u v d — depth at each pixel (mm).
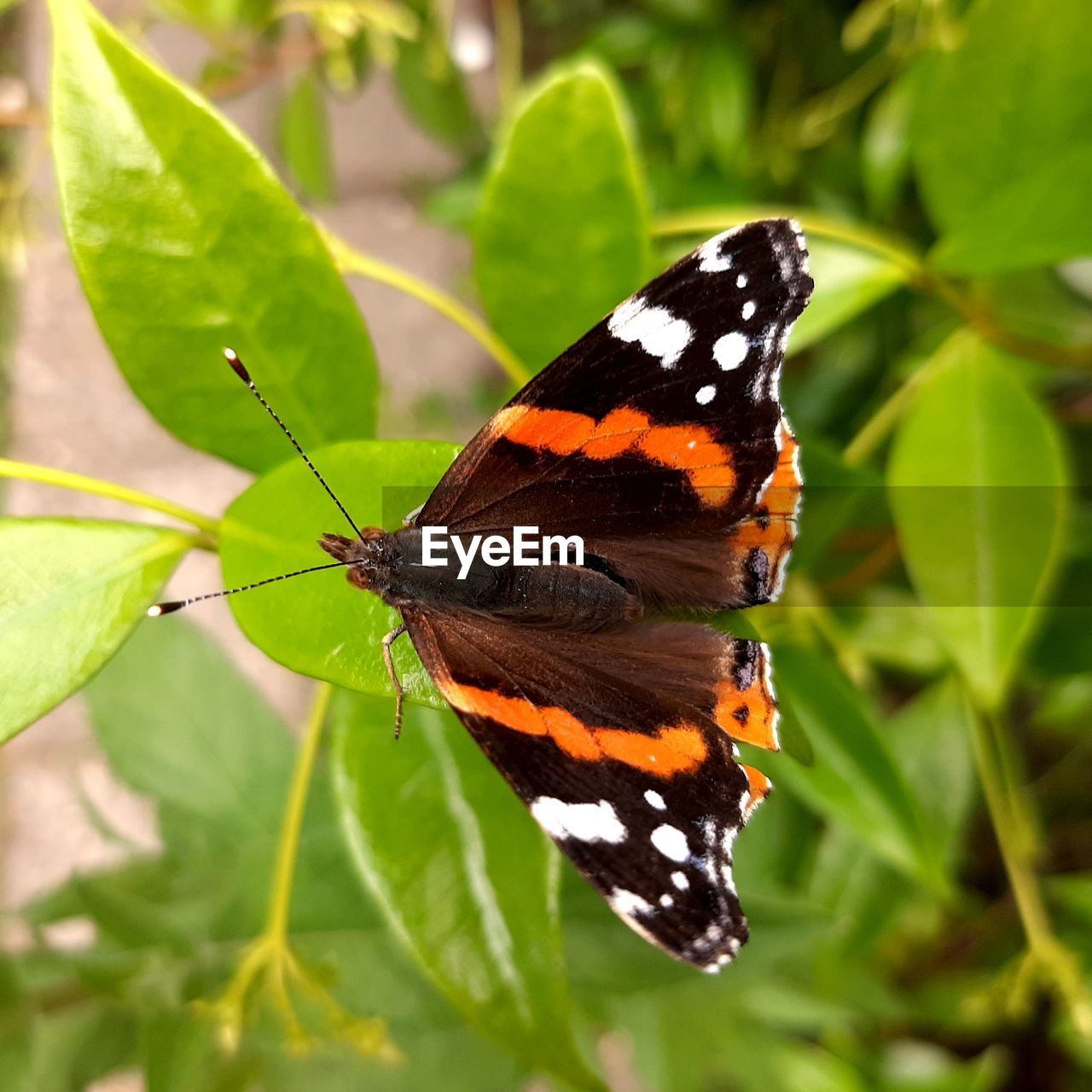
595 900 102
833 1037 132
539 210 83
